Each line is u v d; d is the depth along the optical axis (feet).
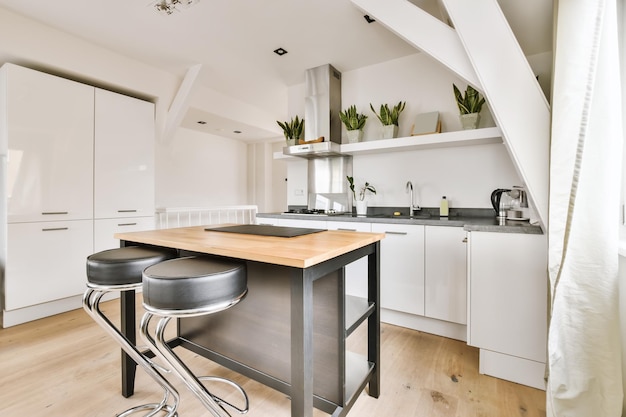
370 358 5.16
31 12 8.16
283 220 10.29
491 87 5.31
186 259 3.91
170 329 7.63
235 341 4.93
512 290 5.57
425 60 9.91
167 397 4.94
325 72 10.98
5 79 7.94
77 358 6.38
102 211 9.86
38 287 8.48
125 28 8.91
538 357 5.36
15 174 8.06
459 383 5.57
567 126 4.10
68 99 9.07
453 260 7.24
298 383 3.20
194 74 11.38
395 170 10.23
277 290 4.45
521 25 6.58
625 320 3.98
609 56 3.79
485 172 8.79
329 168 11.66
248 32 9.04
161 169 16.44
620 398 3.79
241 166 21.77
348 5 7.78
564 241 3.97
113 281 4.00
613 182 3.80
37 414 4.73
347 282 8.86
